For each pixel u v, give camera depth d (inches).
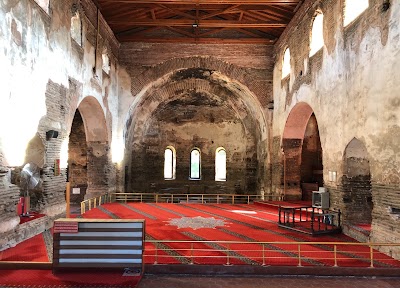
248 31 690.8
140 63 697.6
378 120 319.9
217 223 441.7
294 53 571.5
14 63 313.1
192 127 911.7
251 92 706.8
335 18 412.2
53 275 250.7
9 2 304.0
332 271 269.6
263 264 273.4
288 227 403.9
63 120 426.3
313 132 724.7
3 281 237.8
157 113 863.1
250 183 834.2
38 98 360.5
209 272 269.7
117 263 257.4
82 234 257.1
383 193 313.1
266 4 543.5
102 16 580.1
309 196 648.4
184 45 703.1
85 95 505.4
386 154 307.9
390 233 302.7
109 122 633.0
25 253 289.0
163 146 900.0
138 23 609.6
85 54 505.0
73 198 717.9
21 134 327.6
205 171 909.2
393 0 297.1
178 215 510.3
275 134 683.4
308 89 502.6
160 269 269.0
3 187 295.9
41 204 384.5
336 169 406.6
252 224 437.1
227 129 904.9
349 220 385.1
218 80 757.9
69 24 443.8
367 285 252.7
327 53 433.7
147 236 364.8
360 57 352.5
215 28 681.0
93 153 629.0
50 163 392.8
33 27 348.2
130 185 792.9
